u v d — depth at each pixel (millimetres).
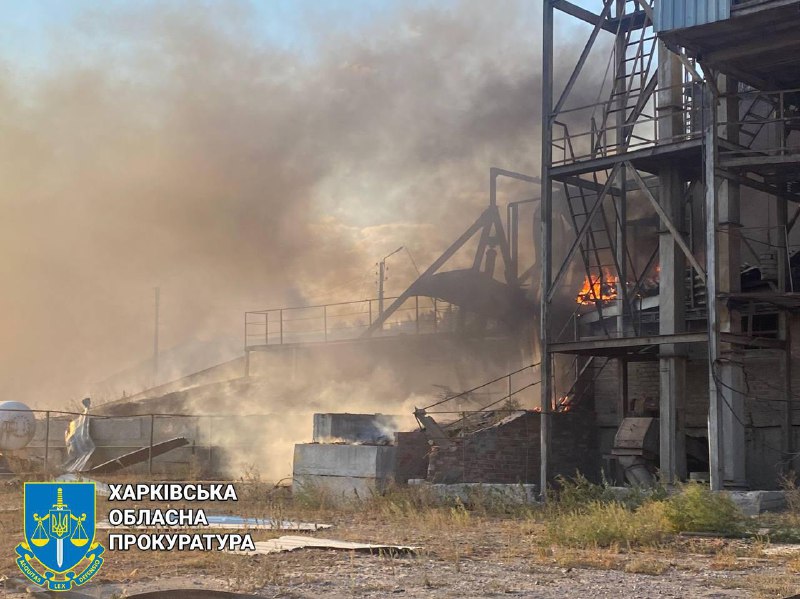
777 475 22734
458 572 12680
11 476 29141
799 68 22016
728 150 21656
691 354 24906
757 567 13086
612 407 26000
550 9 24688
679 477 22203
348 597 10906
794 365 22875
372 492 22656
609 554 14203
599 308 25672
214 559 13586
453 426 25922
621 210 25984
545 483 23109
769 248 24703
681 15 20734
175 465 32812
